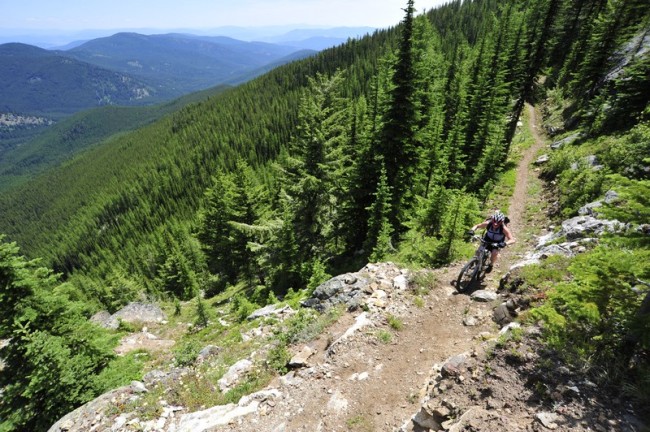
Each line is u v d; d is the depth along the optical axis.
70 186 192.50
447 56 58.84
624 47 30.56
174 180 134.00
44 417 9.09
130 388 8.03
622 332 4.98
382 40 143.50
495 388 5.25
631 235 4.90
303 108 24.05
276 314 12.42
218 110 171.38
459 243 12.38
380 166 20.52
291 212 23.81
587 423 4.22
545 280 7.84
